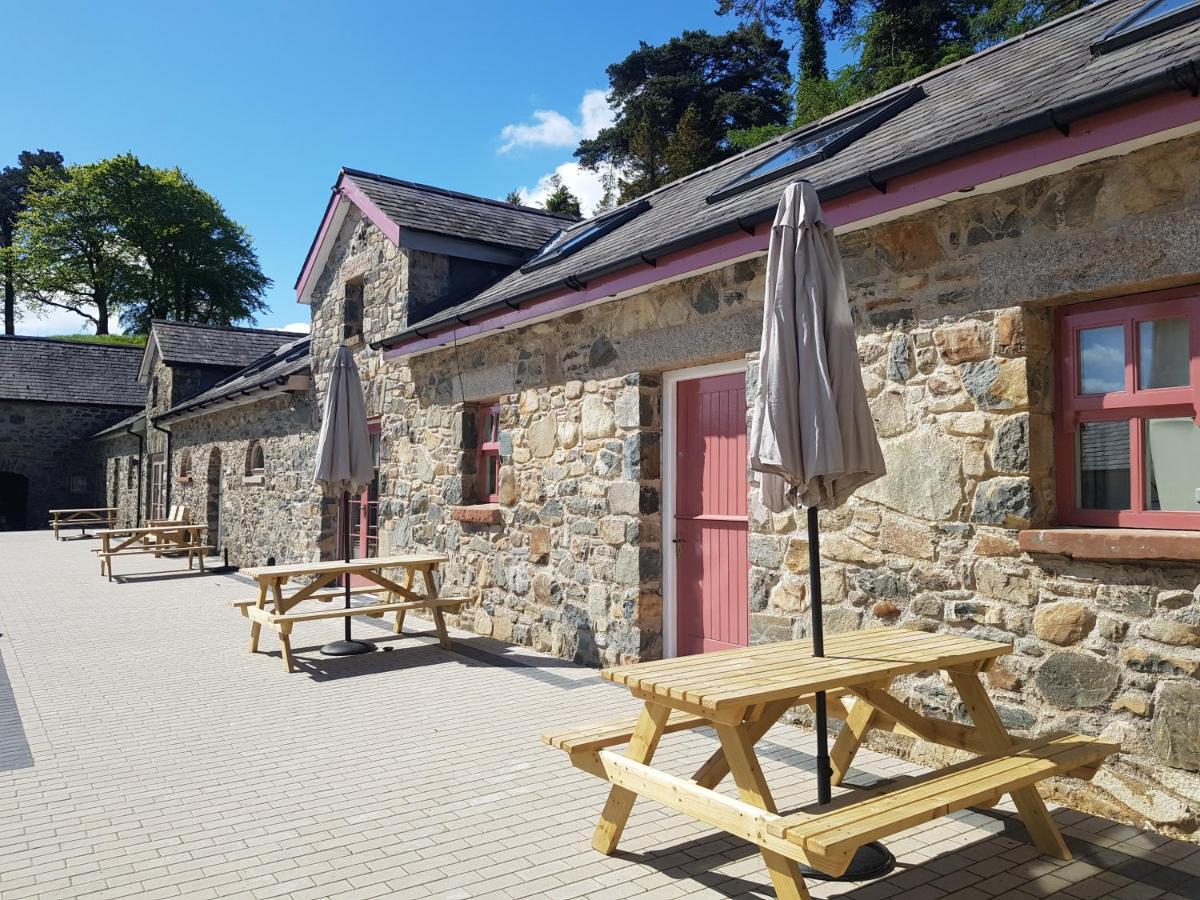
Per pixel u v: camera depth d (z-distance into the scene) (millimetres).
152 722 5398
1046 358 4016
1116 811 3533
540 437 7348
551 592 7184
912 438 4371
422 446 9273
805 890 2664
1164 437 3684
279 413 13562
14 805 3984
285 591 11906
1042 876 3057
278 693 6109
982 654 3396
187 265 46281
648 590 6246
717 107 32000
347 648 7430
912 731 3643
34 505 28812
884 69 22547
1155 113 3238
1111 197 3613
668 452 6273
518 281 8555
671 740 4805
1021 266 3928
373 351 10445
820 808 2645
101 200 44656
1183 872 3057
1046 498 3957
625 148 35312
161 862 3332
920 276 4363
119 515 26375
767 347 3113
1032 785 3254
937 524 4242
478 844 3477
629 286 5828
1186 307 3572
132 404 30281
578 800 3975
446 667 6848
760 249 4863
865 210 4332
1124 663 3514
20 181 56125
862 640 3725
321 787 4188
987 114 4199
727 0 33719
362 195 10281
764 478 3455
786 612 5043
